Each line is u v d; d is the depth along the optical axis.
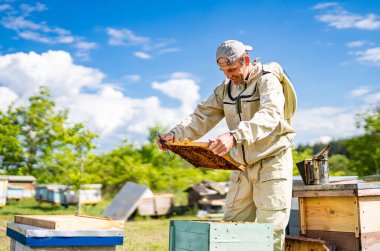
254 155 3.18
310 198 3.87
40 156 16.56
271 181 3.17
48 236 2.76
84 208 15.51
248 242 2.77
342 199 3.58
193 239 2.83
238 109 3.35
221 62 3.20
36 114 16.61
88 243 2.86
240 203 3.42
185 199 19.98
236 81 3.33
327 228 3.70
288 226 4.77
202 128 3.66
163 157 22.42
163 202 13.46
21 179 18.84
